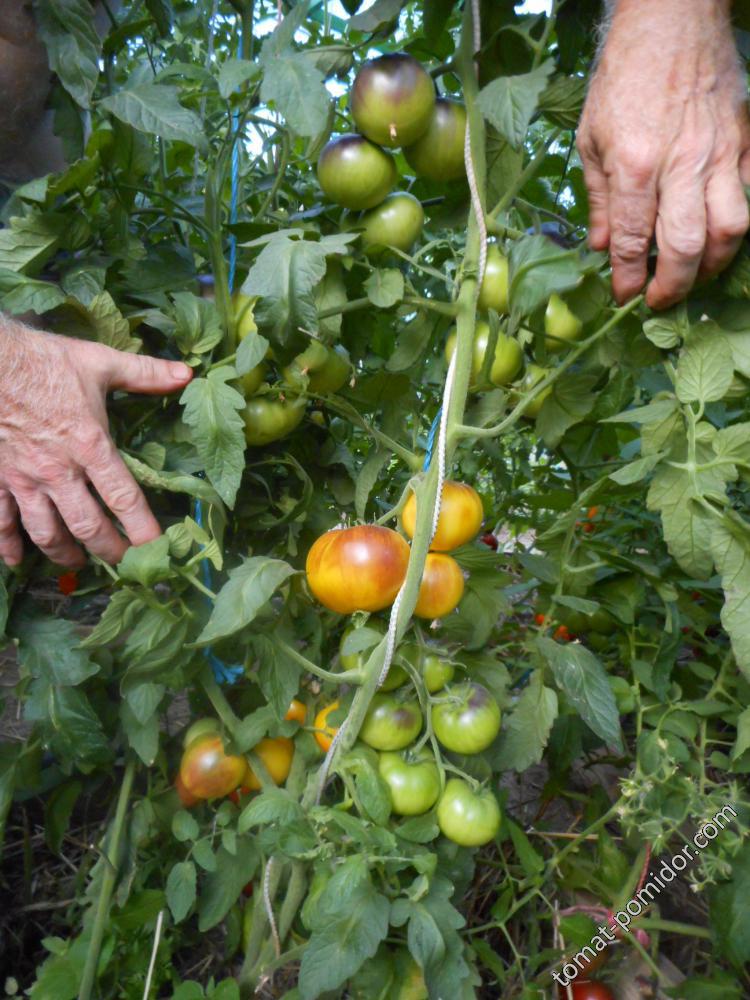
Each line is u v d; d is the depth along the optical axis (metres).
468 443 0.70
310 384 0.53
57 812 0.62
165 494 0.58
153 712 0.49
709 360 0.42
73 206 0.49
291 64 0.42
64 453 0.44
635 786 0.57
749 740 0.53
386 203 0.49
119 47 0.52
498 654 0.81
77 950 0.53
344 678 0.47
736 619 0.42
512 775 0.92
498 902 0.61
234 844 0.53
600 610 0.69
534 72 0.40
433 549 0.50
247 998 0.54
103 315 0.47
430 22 0.53
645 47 0.38
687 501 0.44
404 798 0.48
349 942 0.42
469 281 0.47
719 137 0.39
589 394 0.54
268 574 0.43
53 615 0.52
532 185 0.68
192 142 0.43
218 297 0.51
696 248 0.39
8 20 0.48
